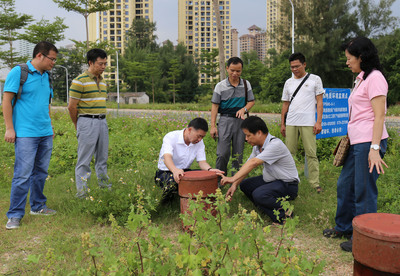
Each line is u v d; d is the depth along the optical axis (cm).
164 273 194
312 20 4181
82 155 464
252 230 209
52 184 560
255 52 7769
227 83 505
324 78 4350
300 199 477
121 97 6725
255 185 446
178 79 7481
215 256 195
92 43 3108
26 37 3662
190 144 424
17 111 395
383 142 314
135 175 523
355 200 340
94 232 372
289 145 548
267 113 2530
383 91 302
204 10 12744
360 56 314
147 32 8788
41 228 385
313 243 354
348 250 332
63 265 295
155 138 945
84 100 458
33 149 399
